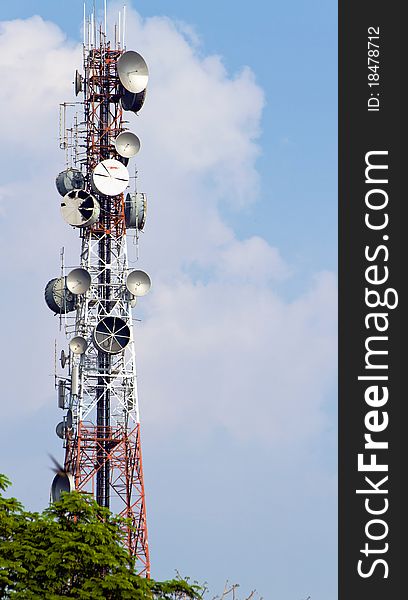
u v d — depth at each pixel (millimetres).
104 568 117938
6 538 118688
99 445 178875
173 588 119750
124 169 183750
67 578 116375
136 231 187875
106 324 177625
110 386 181125
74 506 122188
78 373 181375
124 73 186500
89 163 190625
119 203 187625
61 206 181750
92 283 184875
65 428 183000
